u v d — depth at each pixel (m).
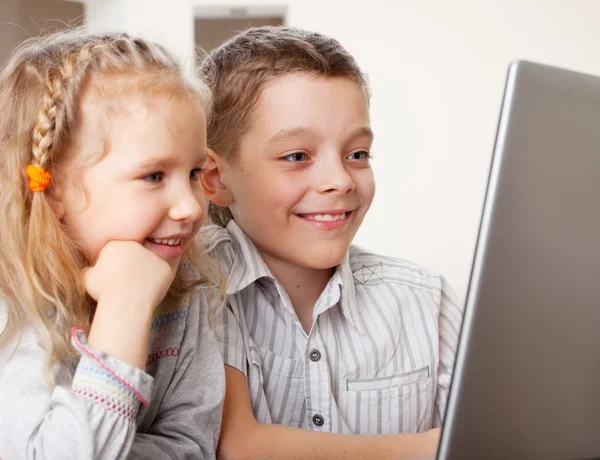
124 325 0.65
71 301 0.69
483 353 0.49
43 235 0.69
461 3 2.42
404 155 2.50
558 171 0.50
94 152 0.68
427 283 1.06
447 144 2.51
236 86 0.88
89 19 1.95
